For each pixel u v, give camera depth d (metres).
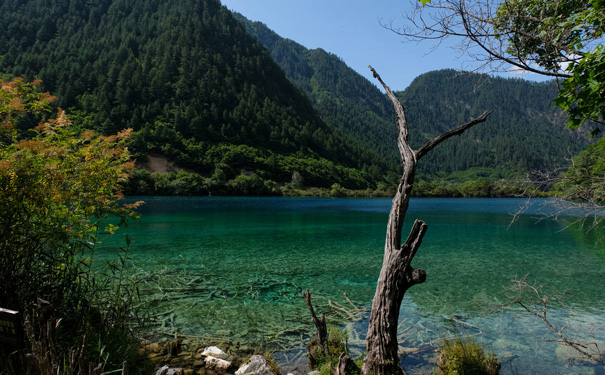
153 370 4.55
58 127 4.94
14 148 4.40
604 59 2.59
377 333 3.47
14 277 3.88
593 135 3.38
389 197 119.62
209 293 9.28
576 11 3.15
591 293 9.79
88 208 4.93
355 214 42.53
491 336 6.71
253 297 9.08
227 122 147.25
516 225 29.47
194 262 13.34
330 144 173.62
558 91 3.11
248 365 4.71
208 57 169.88
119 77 130.25
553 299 9.20
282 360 5.60
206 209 45.34
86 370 3.64
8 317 2.26
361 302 8.88
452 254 16.33
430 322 7.48
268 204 61.94
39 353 1.94
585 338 6.55
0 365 2.32
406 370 5.23
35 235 4.20
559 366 5.46
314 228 26.70
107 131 103.56
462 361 4.99
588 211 3.27
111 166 5.23
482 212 47.53
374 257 15.02
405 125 3.98
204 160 116.06
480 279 11.58
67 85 115.50
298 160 141.12
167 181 84.56
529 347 6.19
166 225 26.09
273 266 13.07
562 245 18.95
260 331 6.81
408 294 9.77
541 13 3.13
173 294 9.00
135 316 5.99
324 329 5.20
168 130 118.12
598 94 2.82
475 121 3.68
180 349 5.61
